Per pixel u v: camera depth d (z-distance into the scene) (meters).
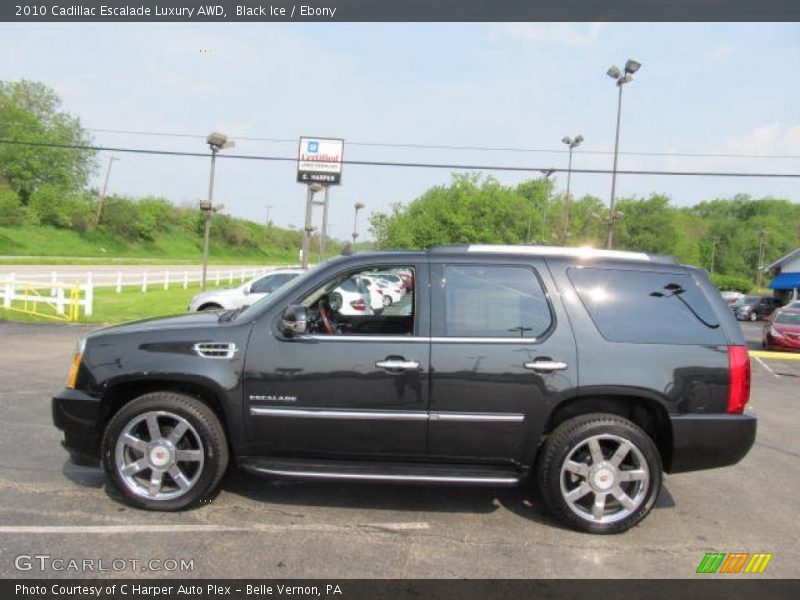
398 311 4.93
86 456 4.38
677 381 4.18
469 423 4.19
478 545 3.99
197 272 39.84
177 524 4.11
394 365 4.16
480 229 65.25
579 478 4.30
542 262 4.41
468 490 4.96
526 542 4.06
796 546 4.14
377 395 4.20
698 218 112.50
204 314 5.00
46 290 21.59
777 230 110.81
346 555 3.78
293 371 4.21
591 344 4.21
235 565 3.60
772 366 14.68
